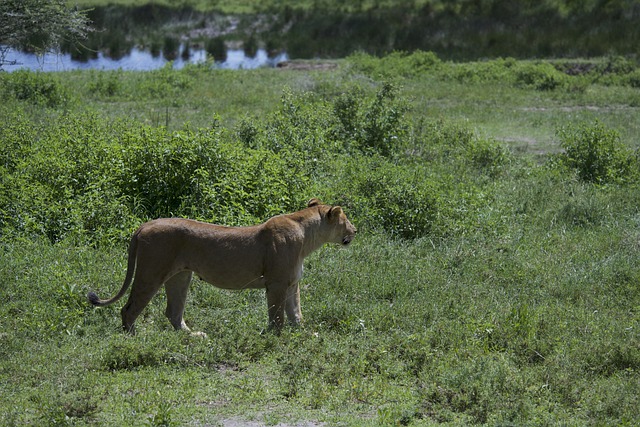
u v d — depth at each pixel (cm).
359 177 2108
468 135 2962
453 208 2072
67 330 1352
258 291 1573
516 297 1602
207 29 6950
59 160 2003
